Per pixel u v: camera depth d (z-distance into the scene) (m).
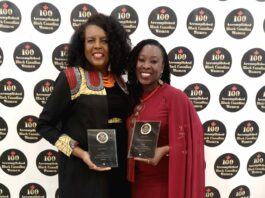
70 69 1.35
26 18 1.68
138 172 1.45
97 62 1.37
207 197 1.90
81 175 1.35
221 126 1.85
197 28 1.76
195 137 1.39
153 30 1.74
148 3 1.72
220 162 1.88
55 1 1.68
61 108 1.33
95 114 1.32
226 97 1.83
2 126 1.74
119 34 1.42
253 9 1.78
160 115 1.37
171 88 1.41
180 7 1.74
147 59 1.36
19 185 1.80
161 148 1.37
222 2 1.76
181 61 1.78
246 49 1.81
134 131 1.34
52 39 1.71
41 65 1.72
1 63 1.70
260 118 1.87
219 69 1.80
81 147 1.35
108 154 1.29
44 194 1.82
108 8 1.71
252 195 1.91
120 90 1.44
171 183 1.34
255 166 1.90
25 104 1.74
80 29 1.40
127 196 1.50
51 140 1.33
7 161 1.77
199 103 1.82
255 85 1.84
